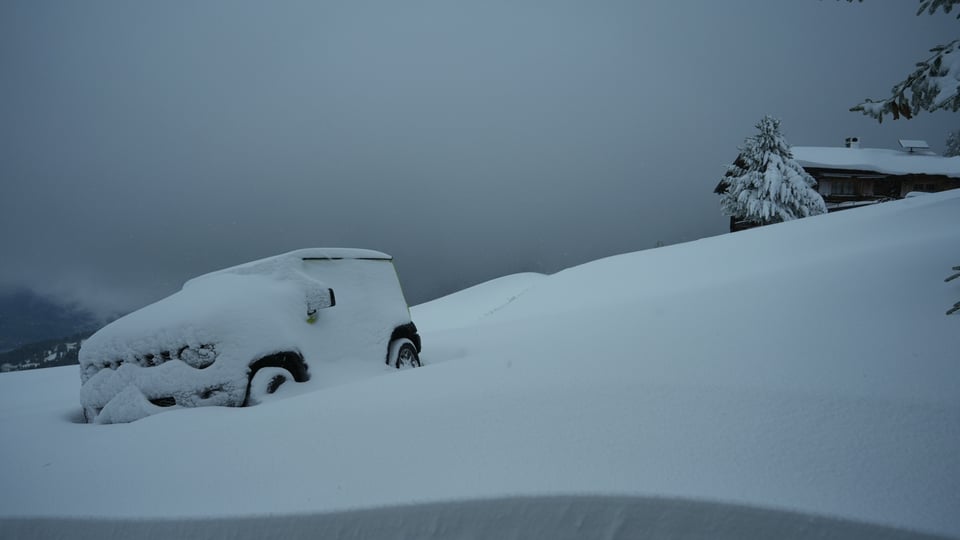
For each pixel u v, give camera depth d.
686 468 2.27
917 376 3.02
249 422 3.43
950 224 10.96
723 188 38.97
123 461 3.06
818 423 2.59
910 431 2.45
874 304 4.75
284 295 4.84
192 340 4.13
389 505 2.21
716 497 2.03
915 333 3.78
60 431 3.89
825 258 8.56
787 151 32.94
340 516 2.22
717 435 2.55
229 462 2.84
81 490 2.75
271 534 2.25
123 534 2.39
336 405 3.53
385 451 2.72
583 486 2.16
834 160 39.81
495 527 2.12
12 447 3.56
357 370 4.97
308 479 2.54
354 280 5.80
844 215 19.59
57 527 2.49
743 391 3.04
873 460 2.26
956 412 2.57
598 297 17.66
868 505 1.97
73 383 9.93
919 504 1.96
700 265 17.52
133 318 4.64
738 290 7.10
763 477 2.18
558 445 2.57
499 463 2.45
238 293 4.64
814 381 3.09
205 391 4.04
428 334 11.02
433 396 3.47
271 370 4.24
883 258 6.80
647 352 4.15
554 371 3.79
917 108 4.35
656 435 2.59
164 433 3.45
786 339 4.07
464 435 2.79
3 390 9.47
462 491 2.23
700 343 4.26
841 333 4.04
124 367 4.31
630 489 2.11
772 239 18.30
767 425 2.62
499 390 3.43
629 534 2.04
